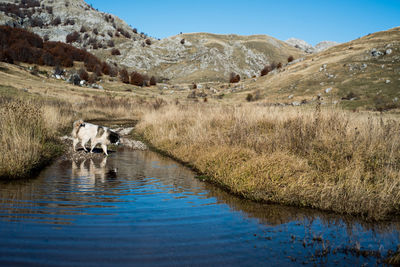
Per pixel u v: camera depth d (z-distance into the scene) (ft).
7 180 20.74
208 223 14.82
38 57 260.83
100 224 13.82
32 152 25.25
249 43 540.52
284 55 532.73
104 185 20.98
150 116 64.03
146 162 31.42
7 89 113.70
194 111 53.72
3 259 10.05
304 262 11.21
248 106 46.98
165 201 18.03
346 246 12.89
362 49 236.22
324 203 18.07
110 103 109.40
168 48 520.83
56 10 596.70
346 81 182.50
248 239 13.15
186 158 32.55
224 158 25.84
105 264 10.21
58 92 149.59
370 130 26.76
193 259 10.98
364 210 17.19
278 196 18.99
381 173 20.85
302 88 196.44
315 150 25.58
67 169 25.70
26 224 13.28
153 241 12.35
